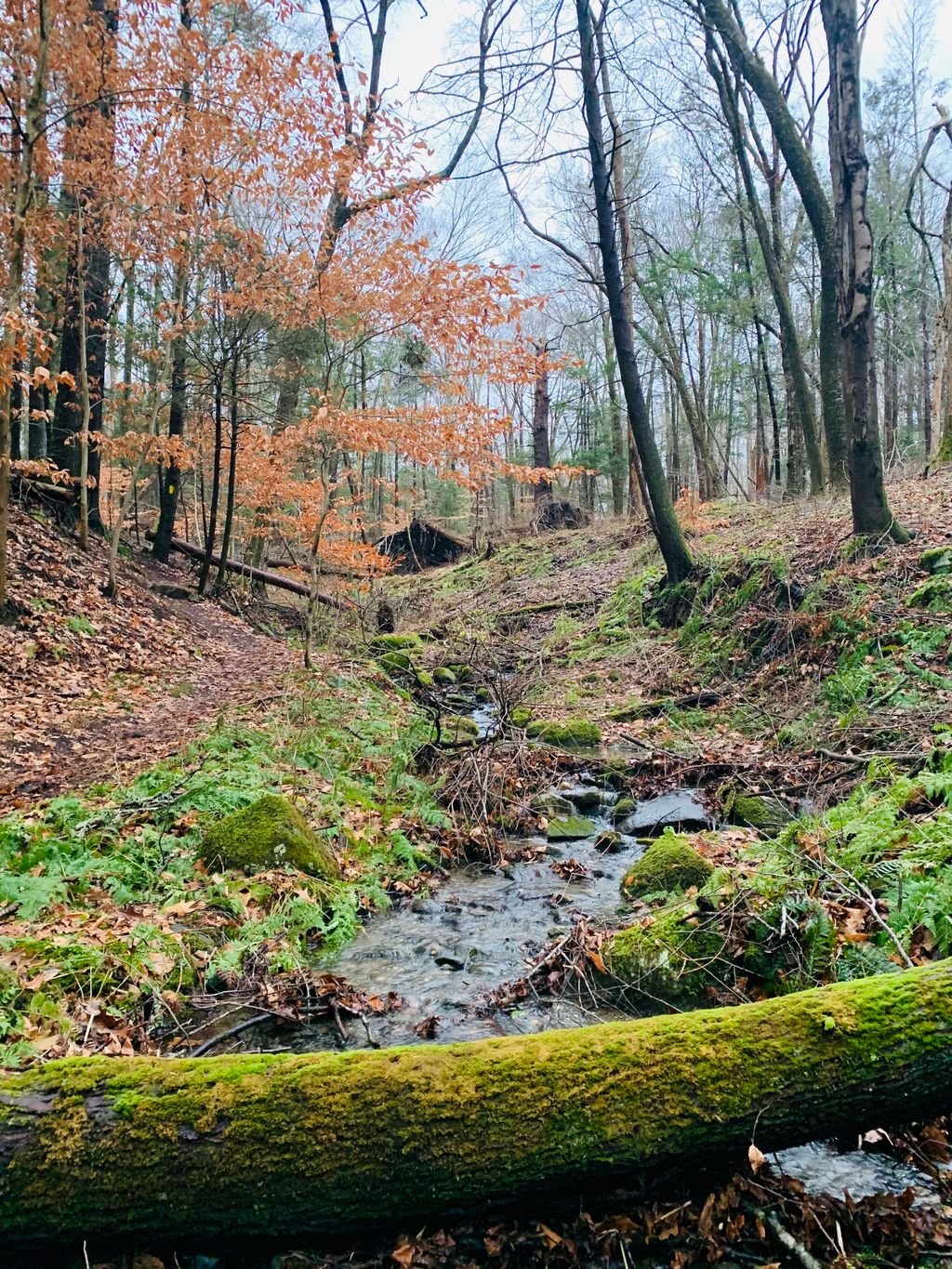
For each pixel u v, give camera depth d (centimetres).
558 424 3322
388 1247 237
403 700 1073
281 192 1175
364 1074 243
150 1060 252
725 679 945
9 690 912
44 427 1572
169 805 598
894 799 475
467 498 3200
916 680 695
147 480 2020
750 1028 254
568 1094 238
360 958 450
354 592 1677
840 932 357
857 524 949
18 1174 221
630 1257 235
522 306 1031
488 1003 391
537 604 1617
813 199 1166
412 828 650
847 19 824
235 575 1792
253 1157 227
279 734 820
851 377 914
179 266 1276
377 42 1528
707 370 2927
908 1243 232
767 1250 235
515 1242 238
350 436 1058
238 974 415
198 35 1087
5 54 979
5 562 1039
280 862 522
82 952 388
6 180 1054
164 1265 229
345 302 1058
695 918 398
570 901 516
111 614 1233
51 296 1390
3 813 577
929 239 2647
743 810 605
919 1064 240
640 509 2089
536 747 806
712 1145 238
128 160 1204
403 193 1061
